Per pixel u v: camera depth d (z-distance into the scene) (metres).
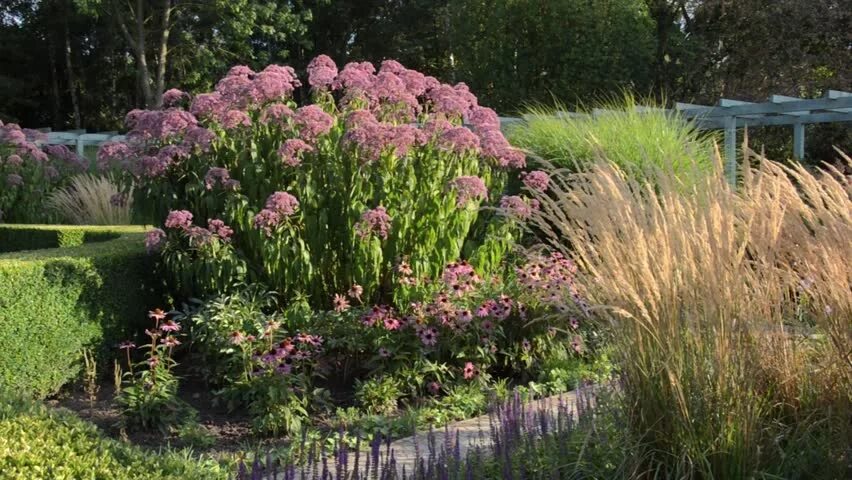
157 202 5.92
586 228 3.54
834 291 3.32
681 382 3.16
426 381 5.23
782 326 3.40
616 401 3.41
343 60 25.98
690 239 3.24
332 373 5.53
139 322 6.08
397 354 5.17
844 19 17.14
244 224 5.72
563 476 3.28
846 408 3.29
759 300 3.31
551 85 16.31
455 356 5.38
